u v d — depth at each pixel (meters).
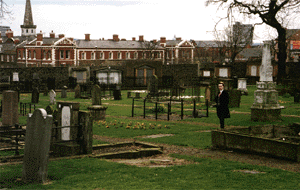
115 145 13.88
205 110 27.83
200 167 10.28
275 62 65.94
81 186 8.19
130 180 8.75
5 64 109.81
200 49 118.38
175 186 8.26
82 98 40.59
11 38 120.50
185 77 70.06
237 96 29.52
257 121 21.30
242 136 12.48
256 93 21.56
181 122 21.69
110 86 56.66
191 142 14.84
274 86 21.48
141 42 109.94
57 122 12.55
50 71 58.66
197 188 8.15
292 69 68.50
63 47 96.12
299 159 11.11
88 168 9.95
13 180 8.86
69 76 58.88
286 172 9.79
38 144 8.66
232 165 10.61
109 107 31.14
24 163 8.83
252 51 126.19
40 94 47.03
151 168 10.09
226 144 13.04
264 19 48.44
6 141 13.50
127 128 19.28
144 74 61.41
